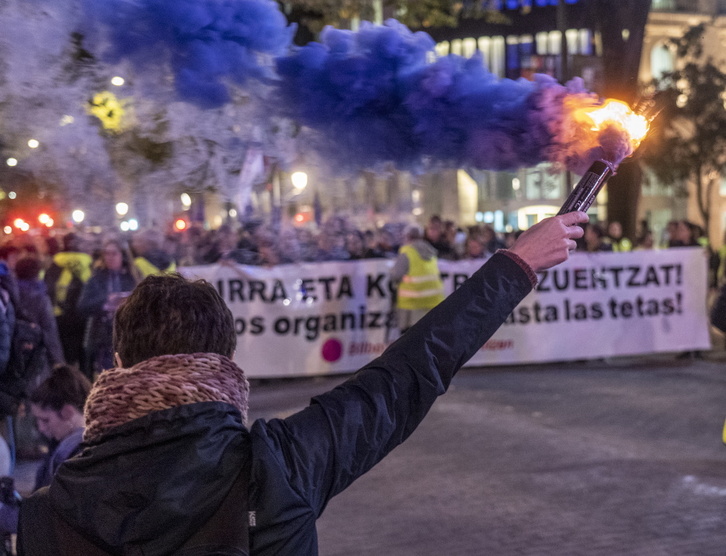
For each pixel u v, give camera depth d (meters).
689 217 35.22
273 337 11.60
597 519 5.54
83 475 1.43
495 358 12.32
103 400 1.44
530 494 6.08
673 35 32.47
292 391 10.98
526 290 1.58
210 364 1.48
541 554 4.99
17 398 5.05
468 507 5.83
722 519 5.50
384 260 11.86
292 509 1.42
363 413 1.51
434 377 1.54
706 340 12.83
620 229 14.70
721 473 6.48
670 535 5.25
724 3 33.22
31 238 9.48
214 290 1.61
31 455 7.26
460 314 1.56
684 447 7.32
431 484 6.37
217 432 1.42
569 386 10.59
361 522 5.61
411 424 1.55
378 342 11.91
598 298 12.55
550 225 1.60
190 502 1.38
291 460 1.46
